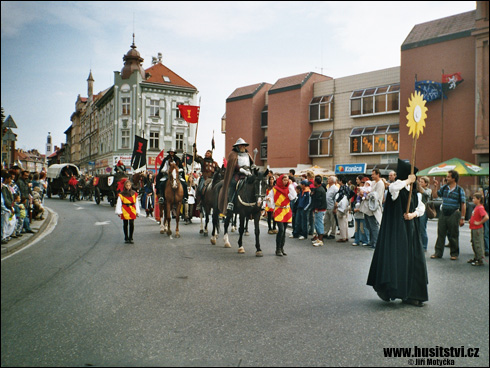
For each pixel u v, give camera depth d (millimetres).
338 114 37094
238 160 9867
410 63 28469
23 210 11328
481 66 24219
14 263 8008
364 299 5629
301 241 11547
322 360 3686
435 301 5590
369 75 35031
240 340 4137
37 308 5180
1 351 3891
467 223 18438
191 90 51062
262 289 6098
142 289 6074
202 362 3648
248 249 9891
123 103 48688
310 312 5027
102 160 55531
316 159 38812
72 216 18016
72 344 4059
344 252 9570
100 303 5387
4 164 15156
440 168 19641
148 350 3906
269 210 12914
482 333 4355
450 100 26156
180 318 4789
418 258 5348
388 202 5520
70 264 7898
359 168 30797
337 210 11562
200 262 8141
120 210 10406
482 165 24266
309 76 39250
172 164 11859
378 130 33469
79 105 78250
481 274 7352
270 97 41094
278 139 40375
